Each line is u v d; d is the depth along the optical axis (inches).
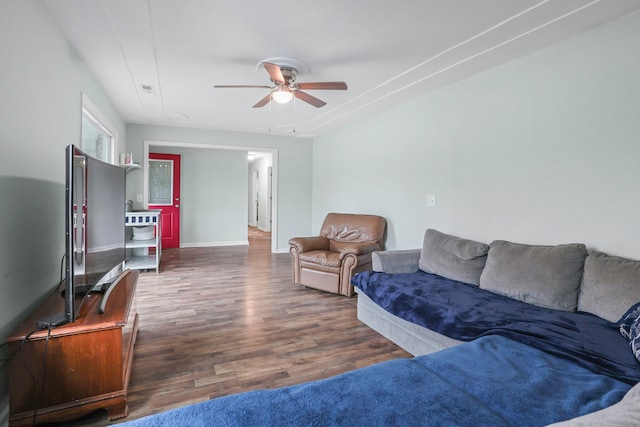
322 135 240.2
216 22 86.9
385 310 102.1
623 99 81.2
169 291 150.6
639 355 55.6
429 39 94.7
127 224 177.0
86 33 93.1
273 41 97.0
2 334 62.8
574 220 91.4
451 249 116.4
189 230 277.7
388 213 167.3
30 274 74.0
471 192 121.8
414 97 148.7
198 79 129.5
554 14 81.0
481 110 117.7
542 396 45.8
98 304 75.5
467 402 43.8
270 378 81.3
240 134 234.5
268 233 376.5
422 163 144.8
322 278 150.9
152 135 213.2
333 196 224.4
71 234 62.4
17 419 59.4
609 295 73.9
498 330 70.1
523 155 104.0
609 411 32.6
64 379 62.4
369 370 52.4
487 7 78.4
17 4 67.1
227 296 144.4
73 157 61.6
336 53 104.0
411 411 41.6
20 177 69.2
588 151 88.1
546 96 97.9
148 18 85.3
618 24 82.0
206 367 85.8
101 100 139.5
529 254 92.7
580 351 58.8
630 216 80.3
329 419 40.0
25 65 70.9
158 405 70.4
